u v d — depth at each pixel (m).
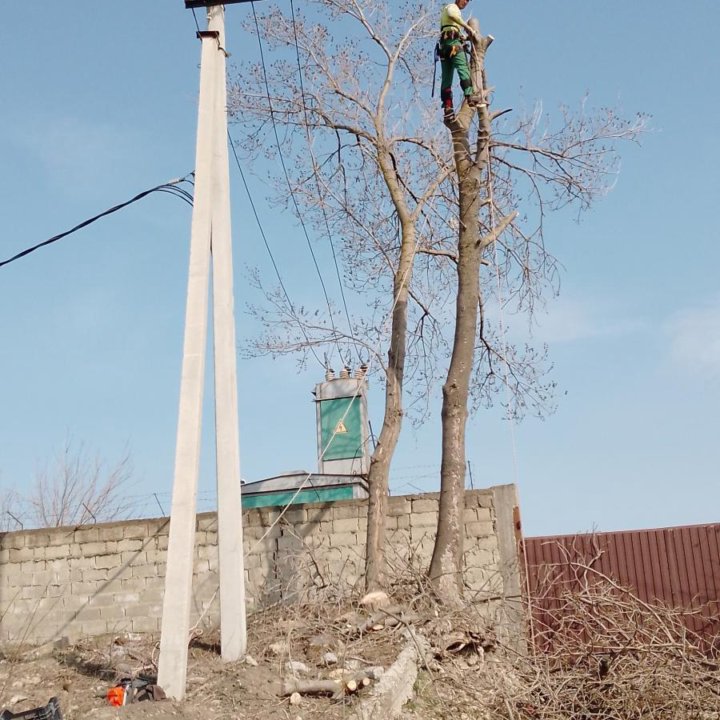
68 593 16.05
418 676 11.36
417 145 16.45
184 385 10.23
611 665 11.47
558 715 11.24
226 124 11.70
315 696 10.15
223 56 11.70
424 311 16.86
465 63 14.44
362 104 16.33
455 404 13.95
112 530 16.14
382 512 13.98
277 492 19.39
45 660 12.74
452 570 13.21
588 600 12.42
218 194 11.59
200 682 10.17
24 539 16.38
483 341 16.55
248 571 15.33
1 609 16.17
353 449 20.58
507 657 12.38
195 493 10.03
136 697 9.59
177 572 9.84
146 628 15.64
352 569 14.94
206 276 10.54
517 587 14.12
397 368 14.93
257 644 11.74
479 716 11.12
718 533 14.55
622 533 14.82
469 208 14.58
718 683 11.41
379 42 16.62
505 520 14.48
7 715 8.81
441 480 13.77
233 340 11.48
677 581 14.52
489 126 14.60
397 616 12.23
